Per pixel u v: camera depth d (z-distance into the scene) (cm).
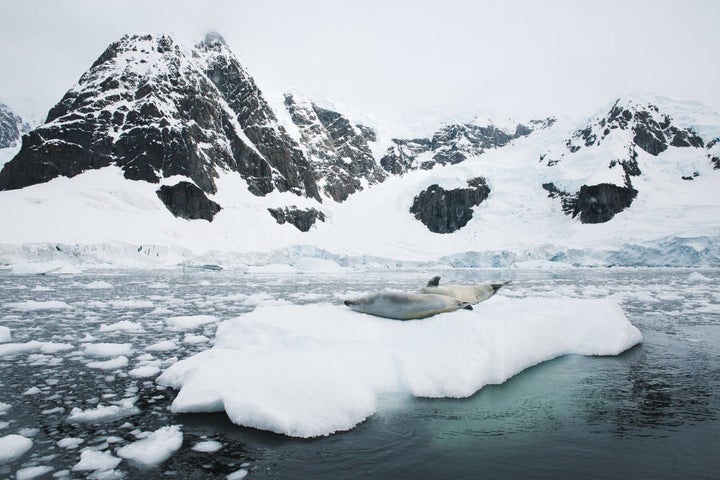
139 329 945
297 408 422
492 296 1045
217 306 1373
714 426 415
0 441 366
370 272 4984
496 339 608
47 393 519
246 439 390
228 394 448
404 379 522
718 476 318
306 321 688
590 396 508
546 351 680
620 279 3081
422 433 405
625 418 439
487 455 357
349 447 374
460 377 521
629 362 667
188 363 565
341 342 602
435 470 330
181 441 384
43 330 937
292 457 354
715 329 935
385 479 316
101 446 376
